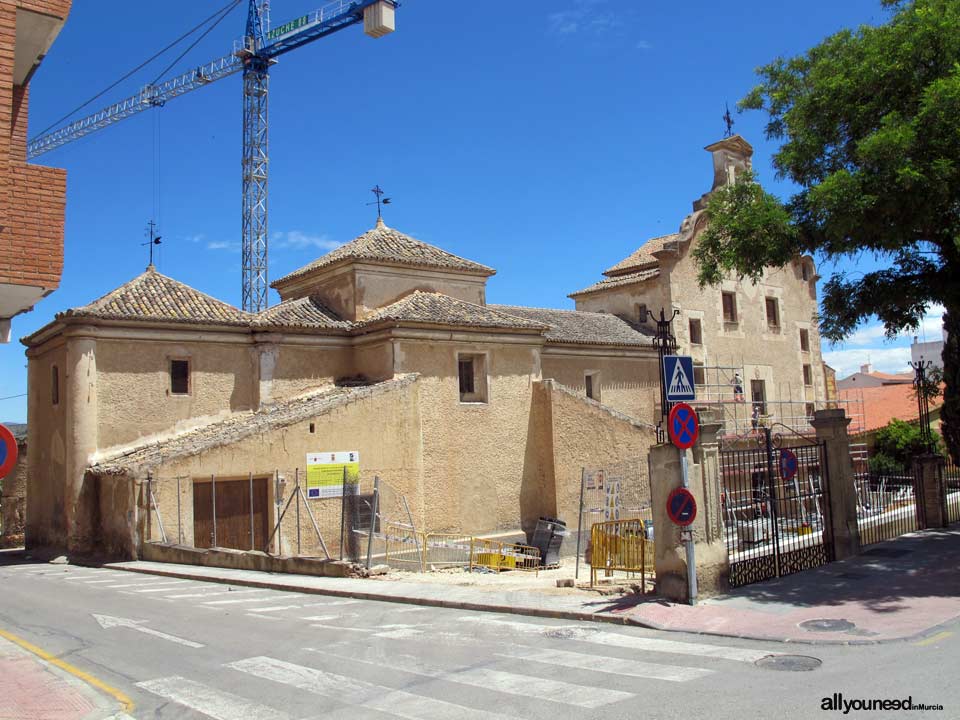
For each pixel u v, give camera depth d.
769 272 40.03
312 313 27.22
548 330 28.81
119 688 8.30
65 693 8.05
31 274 10.62
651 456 12.06
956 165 12.09
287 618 12.25
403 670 8.66
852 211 12.43
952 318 17.78
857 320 15.70
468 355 26.19
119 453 22.36
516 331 26.94
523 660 8.90
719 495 12.17
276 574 17.64
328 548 21.69
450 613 12.46
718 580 11.80
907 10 14.01
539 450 27.02
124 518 20.53
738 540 14.52
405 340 24.64
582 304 39.56
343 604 13.82
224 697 7.86
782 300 40.50
